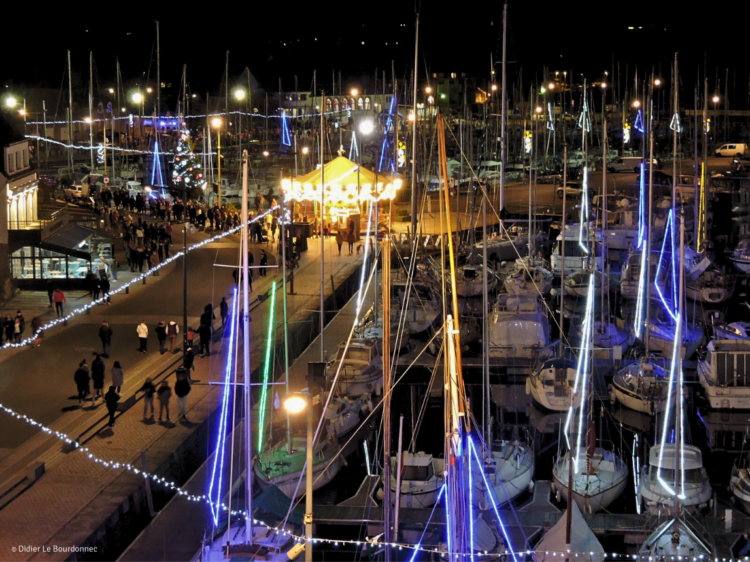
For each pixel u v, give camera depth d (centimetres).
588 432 3033
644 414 3788
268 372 4028
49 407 3553
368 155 9819
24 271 5412
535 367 4169
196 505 2844
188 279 5612
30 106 12231
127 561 2505
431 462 2977
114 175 8650
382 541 2577
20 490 2850
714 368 3862
